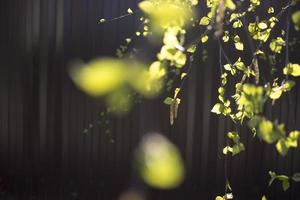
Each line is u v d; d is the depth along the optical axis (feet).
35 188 17.93
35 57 17.51
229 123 16.99
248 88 5.51
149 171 2.82
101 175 17.62
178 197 17.28
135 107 17.06
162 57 5.53
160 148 2.86
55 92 17.56
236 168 17.22
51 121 17.69
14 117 17.81
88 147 17.60
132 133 17.26
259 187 17.24
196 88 16.89
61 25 17.26
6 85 17.74
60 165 17.78
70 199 17.83
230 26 15.78
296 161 17.03
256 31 9.31
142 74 2.99
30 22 17.40
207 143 17.13
